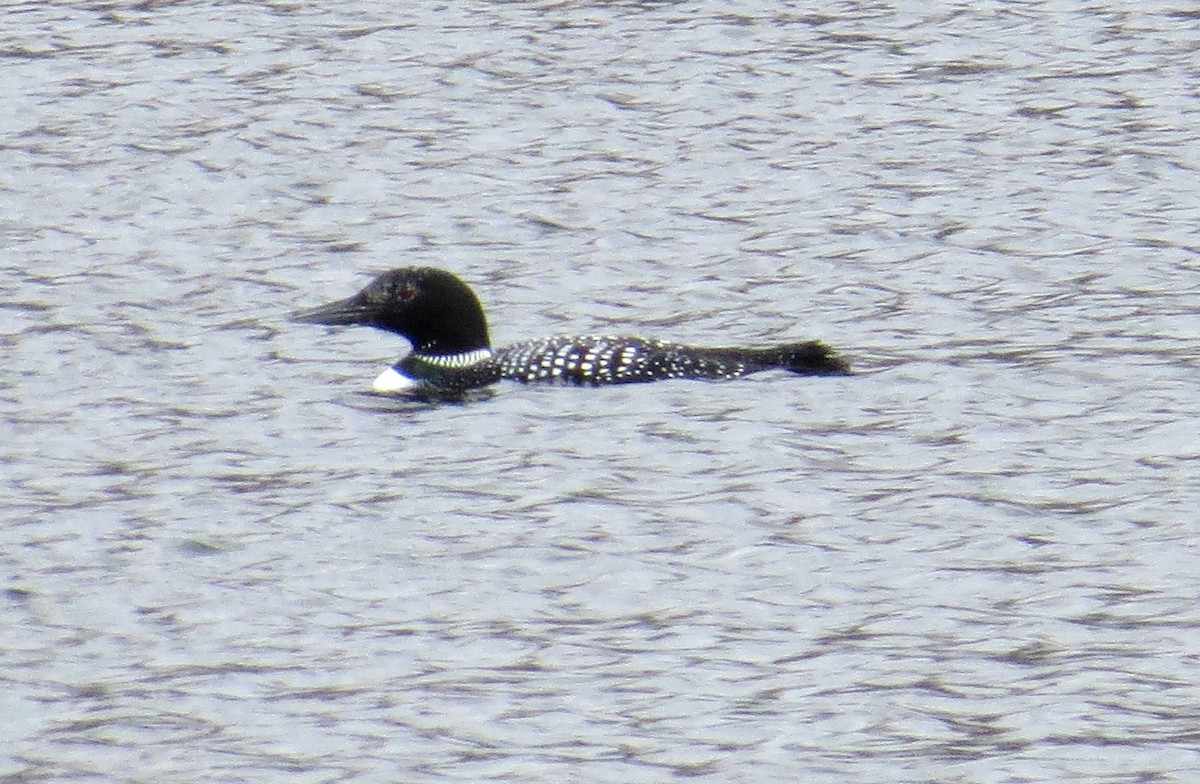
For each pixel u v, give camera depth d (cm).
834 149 2427
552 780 1088
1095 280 1966
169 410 1655
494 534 1401
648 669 1209
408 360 1692
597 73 2723
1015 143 2427
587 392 1650
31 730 1154
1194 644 1224
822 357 1688
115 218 2216
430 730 1143
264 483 1498
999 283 1970
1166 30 2852
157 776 1103
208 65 2766
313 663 1227
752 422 1584
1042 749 1109
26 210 2239
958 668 1202
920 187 2278
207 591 1324
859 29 2892
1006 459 1516
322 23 2959
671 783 1085
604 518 1421
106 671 1223
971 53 2783
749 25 2922
